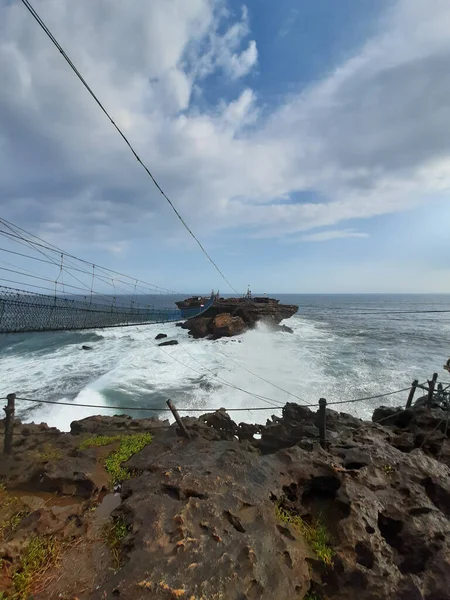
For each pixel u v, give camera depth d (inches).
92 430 388.8
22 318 350.0
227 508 191.3
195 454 266.5
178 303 2059.5
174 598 137.1
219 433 410.9
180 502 199.5
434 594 156.9
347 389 791.1
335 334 1811.0
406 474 245.3
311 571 171.9
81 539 190.7
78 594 151.7
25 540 180.4
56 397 730.8
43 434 367.2
